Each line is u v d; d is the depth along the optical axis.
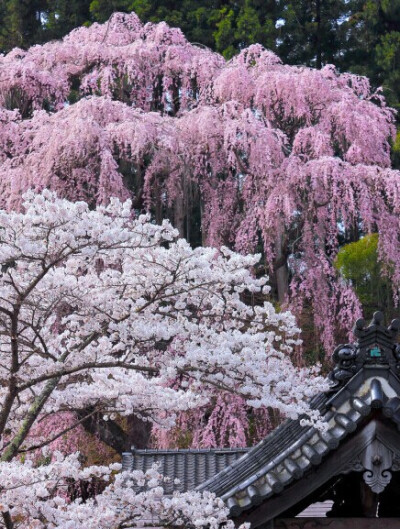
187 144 19.41
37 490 6.86
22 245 6.55
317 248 18.80
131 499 7.39
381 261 18.53
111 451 17.66
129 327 7.40
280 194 18.16
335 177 17.98
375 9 29.28
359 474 8.03
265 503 7.57
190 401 8.00
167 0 28.62
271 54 21.33
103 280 7.62
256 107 20.75
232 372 7.48
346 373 7.68
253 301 18.86
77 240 6.83
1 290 7.03
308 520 7.79
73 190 18.52
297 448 7.60
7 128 19.47
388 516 8.55
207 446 16.22
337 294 19.05
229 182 19.58
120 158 19.84
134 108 20.62
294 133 21.02
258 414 16.88
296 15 29.62
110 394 8.03
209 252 7.43
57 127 18.64
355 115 19.78
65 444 16.64
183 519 7.57
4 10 30.62
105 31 23.03
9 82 21.06
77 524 7.01
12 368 7.43
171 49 21.84
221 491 7.75
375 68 29.27
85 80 21.61
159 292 7.57
